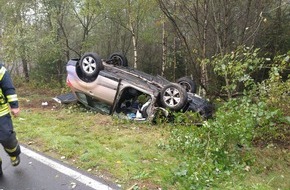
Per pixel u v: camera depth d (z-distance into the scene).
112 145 5.38
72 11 12.26
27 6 11.96
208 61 7.40
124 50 15.98
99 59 7.41
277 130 5.85
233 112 5.27
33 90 11.81
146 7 11.91
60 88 11.96
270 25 11.89
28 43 10.98
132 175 4.26
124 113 7.38
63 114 7.39
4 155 4.89
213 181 4.14
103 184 4.04
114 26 14.96
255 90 5.67
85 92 7.66
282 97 5.58
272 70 5.75
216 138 5.11
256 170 4.62
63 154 4.94
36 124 6.50
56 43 11.95
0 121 3.79
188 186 3.96
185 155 5.03
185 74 14.95
